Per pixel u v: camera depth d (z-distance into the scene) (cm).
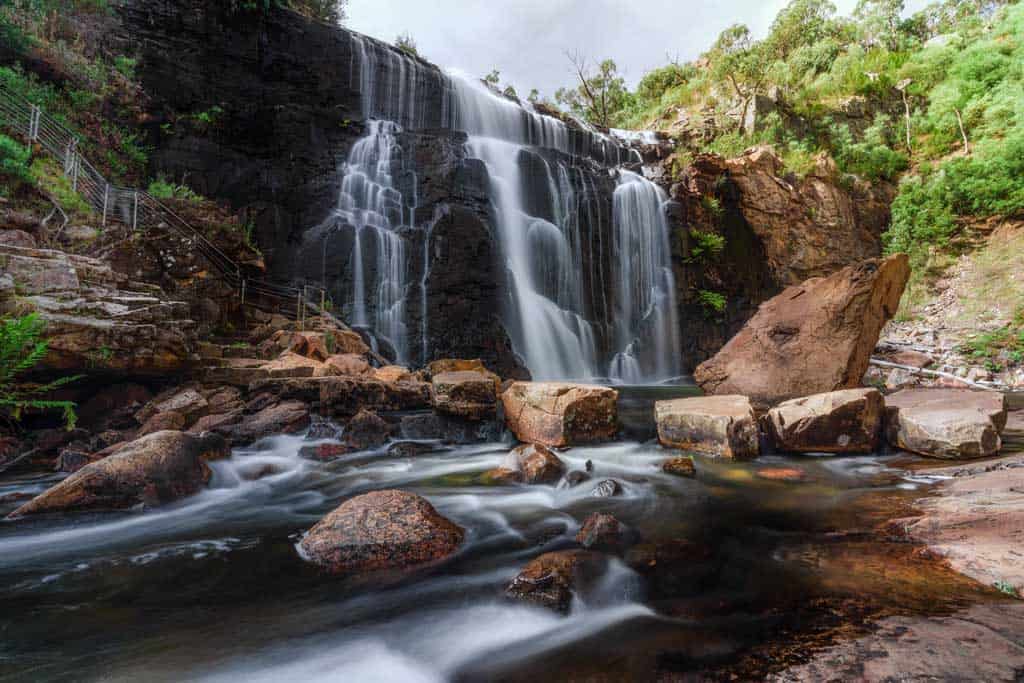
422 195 1814
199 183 1656
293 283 1622
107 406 754
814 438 657
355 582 317
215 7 1831
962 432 584
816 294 1094
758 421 711
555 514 448
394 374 1100
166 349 781
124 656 240
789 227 2667
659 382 2303
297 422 804
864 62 3497
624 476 567
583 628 255
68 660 236
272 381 859
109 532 411
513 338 1897
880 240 2808
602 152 2780
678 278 2481
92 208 1108
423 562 342
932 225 2488
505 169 2094
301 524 440
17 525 412
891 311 1074
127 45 1670
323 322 1397
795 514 429
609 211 2328
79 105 1444
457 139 2048
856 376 1007
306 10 2423
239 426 752
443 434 805
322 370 960
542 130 2608
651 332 2373
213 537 404
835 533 373
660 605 274
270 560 352
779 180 2658
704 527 402
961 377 1694
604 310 2255
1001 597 256
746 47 3838
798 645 219
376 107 2170
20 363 584
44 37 1522
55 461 614
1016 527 326
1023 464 501
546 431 722
